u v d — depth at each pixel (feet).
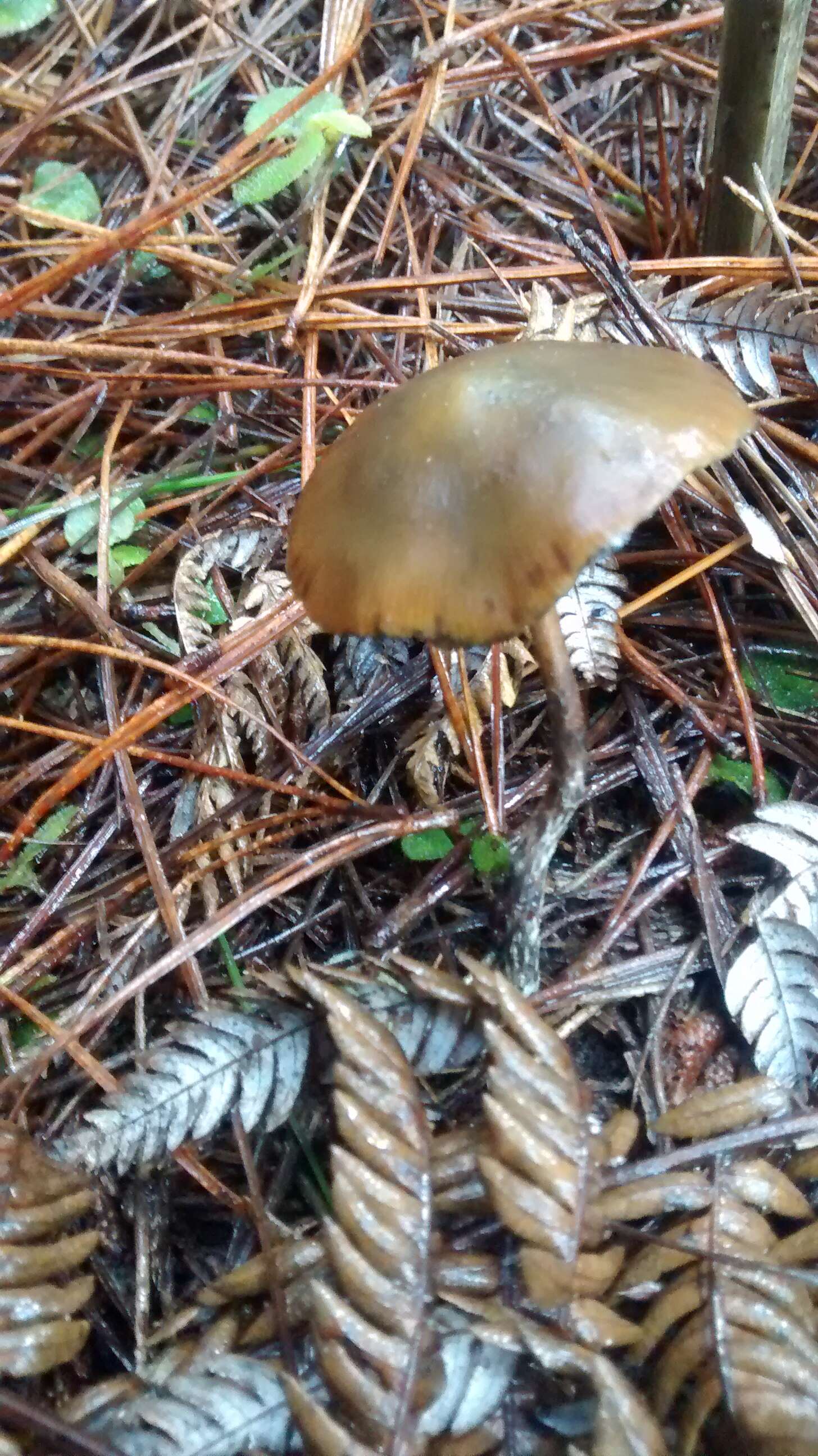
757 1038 0.35
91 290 0.58
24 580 0.49
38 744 0.46
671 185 0.64
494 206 0.63
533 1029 0.30
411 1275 0.27
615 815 0.43
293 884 0.39
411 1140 0.29
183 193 0.50
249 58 0.67
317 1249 0.29
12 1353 0.27
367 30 0.64
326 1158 0.34
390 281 0.54
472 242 0.59
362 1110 0.29
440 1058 0.34
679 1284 0.28
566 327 0.47
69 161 0.63
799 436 0.48
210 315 0.54
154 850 0.40
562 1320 0.27
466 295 0.57
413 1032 0.34
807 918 0.36
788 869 0.37
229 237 0.58
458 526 0.27
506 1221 0.27
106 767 0.44
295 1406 0.25
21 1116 0.35
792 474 0.45
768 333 0.47
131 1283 0.33
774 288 0.53
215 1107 0.33
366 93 0.63
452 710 0.41
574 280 0.56
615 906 0.39
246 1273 0.30
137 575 0.48
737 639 0.46
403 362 0.54
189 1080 0.33
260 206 0.60
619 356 0.29
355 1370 0.26
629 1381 0.27
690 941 0.39
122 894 0.40
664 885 0.39
